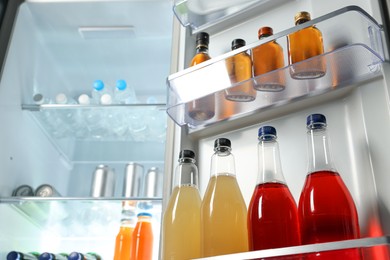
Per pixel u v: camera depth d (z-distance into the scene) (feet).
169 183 3.73
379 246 2.50
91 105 5.23
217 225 2.85
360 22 2.96
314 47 3.08
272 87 3.23
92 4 5.43
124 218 4.58
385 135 2.75
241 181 3.39
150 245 4.16
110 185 5.21
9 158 4.83
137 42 5.85
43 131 5.58
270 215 2.69
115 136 5.77
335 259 2.41
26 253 4.62
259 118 3.50
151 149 5.93
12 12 5.21
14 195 4.83
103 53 6.02
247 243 2.86
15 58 5.15
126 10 5.50
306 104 3.29
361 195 2.75
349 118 3.03
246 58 3.36
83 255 4.30
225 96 3.39
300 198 2.75
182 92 3.52
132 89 6.11
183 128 3.82
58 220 5.19
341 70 3.03
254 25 3.94
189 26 4.38
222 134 3.70
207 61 3.35
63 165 5.88
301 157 3.16
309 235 2.55
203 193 3.53
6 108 4.87
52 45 5.94
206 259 2.66
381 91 2.89
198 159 3.73
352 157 2.89
